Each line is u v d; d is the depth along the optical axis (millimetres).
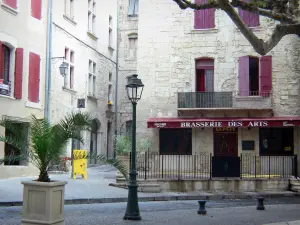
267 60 22672
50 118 22109
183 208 13922
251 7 10711
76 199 14281
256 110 22531
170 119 22922
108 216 11477
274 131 22781
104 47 31047
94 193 15867
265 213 12609
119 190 17016
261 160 22375
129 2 35875
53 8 22719
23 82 19750
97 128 30328
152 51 23969
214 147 23109
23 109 19625
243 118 22469
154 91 23812
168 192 17906
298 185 19031
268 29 22922
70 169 23109
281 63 22750
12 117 18688
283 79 22672
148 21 24141
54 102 22641
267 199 17266
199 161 23016
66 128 8922
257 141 22734
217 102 22844
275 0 11352
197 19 23688
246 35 10102
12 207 12695
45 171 8531
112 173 24812
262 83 22656
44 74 21797
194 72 23531
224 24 23422
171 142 23422
